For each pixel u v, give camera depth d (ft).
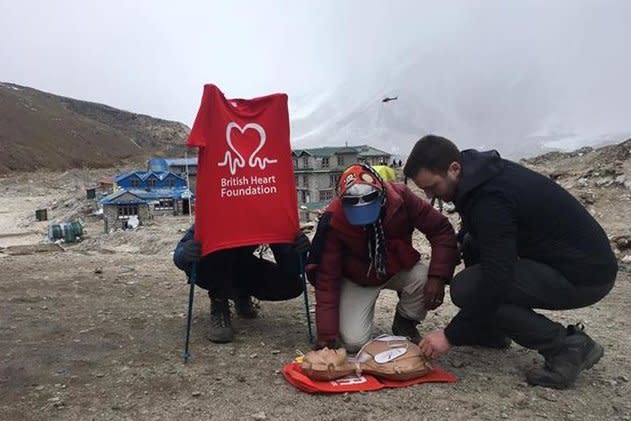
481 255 11.36
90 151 470.80
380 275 13.64
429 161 11.48
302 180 100.68
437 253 13.61
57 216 156.46
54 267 27.99
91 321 17.43
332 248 13.39
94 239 81.76
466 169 11.45
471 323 11.66
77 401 11.80
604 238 11.88
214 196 13.75
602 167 41.88
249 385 12.42
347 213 12.48
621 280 22.26
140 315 18.11
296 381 12.17
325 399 11.69
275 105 14.28
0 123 440.86
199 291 21.66
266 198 14.14
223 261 15.14
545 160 58.75
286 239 14.43
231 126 13.83
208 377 12.88
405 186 13.76
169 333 16.16
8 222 155.12
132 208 112.47
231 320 17.47
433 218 13.61
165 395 12.02
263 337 15.75
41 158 415.23
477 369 13.23
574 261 11.61
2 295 20.93
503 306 12.04
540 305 12.01
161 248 51.65
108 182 178.19
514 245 11.24
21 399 11.93
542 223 11.47
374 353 12.62
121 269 27.12
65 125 498.69
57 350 14.78
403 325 14.82
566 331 12.53
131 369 13.43
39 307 19.13
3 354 14.48
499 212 11.14
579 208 11.72
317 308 13.51
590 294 11.91
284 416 11.04
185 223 91.71
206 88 13.64
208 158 13.69
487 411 11.12
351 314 13.92
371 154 102.01
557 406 11.33
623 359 13.92
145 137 586.86
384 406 11.33
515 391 12.00
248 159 13.98
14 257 33.73
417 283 14.12
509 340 14.61
